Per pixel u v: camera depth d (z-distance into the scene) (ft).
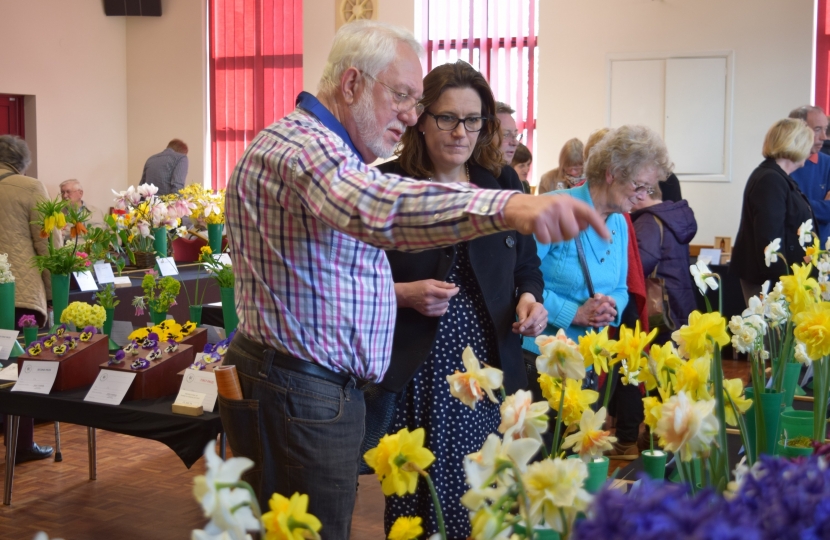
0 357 11.96
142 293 17.16
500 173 7.38
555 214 3.41
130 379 9.82
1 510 12.04
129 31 38.06
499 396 6.81
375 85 5.27
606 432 3.73
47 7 35.27
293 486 5.25
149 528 11.42
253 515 2.54
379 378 5.49
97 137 37.37
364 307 5.25
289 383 5.16
